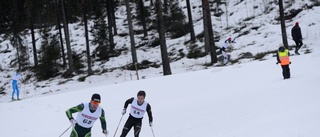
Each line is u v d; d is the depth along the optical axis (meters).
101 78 28.84
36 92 27.61
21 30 46.34
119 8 51.72
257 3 38.75
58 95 17.25
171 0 44.19
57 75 33.50
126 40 39.75
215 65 25.23
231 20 36.78
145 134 9.12
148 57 33.44
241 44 29.44
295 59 18.70
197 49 31.48
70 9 48.56
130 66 31.12
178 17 38.31
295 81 12.44
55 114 13.20
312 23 29.19
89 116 6.70
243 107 9.65
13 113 13.97
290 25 30.50
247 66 19.09
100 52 36.50
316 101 8.30
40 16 47.28
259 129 6.86
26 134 10.63
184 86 15.94
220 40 32.09
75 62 35.59
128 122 8.14
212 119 9.08
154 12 45.12
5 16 53.00
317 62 16.55
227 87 14.13
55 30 47.28
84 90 18.03
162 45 22.84
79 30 45.72
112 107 13.63
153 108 12.48
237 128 7.43
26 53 40.53
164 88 16.08
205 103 11.62
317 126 6.19
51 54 34.06
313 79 12.12
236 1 41.69
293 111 7.71
